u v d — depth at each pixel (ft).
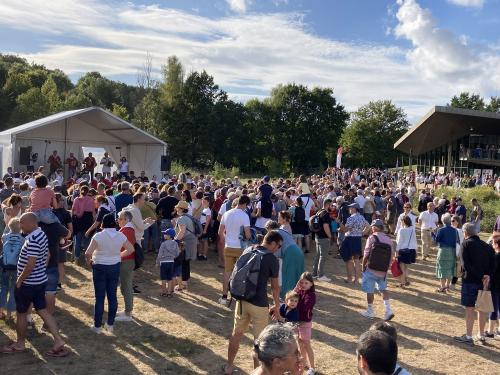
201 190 39.86
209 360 20.76
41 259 19.66
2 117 192.03
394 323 27.20
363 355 8.15
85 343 21.81
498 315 25.85
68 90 311.88
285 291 21.72
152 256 40.47
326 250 36.01
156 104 192.85
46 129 86.17
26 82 214.07
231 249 27.66
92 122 87.56
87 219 35.50
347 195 52.13
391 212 58.29
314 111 220.84
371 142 258.16
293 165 224.33
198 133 190.70
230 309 27.81
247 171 212.84
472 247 24.08
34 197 26.73
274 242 18.56
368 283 27.73
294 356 8.27
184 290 31.27
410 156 173.06
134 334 23.27
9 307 23.65
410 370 20.94
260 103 222.89
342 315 28.07
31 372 18.72
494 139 154.71
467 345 24.22
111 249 22.66
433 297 33.17
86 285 30.68
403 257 35.12
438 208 58.54
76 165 80.69
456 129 151.33
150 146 90.79
